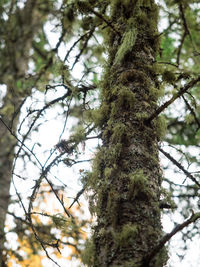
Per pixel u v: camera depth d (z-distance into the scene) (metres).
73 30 2.66
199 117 3.63
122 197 1.60
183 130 3.97
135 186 1.61
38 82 3.02
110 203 1.60
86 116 2.33
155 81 2.09
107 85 2.12
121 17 2.24
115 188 1.64
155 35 2.19
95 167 1.83
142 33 2.16
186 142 4.01
